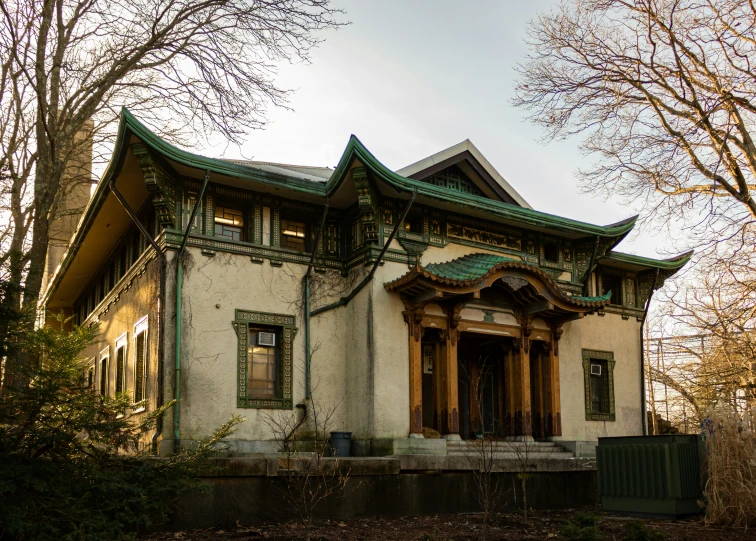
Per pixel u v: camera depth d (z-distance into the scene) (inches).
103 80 698.2
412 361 724.0
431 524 542.0
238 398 679.1
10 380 425.1
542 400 816.3
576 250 886.4
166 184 662.5
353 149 667.4
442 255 778.2
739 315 643.5
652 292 989.2
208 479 505.4
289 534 472.4
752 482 507.5
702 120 600.7
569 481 703.1
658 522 539.5
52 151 670.5
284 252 733.9
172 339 658.2
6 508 370.6
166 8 682.2
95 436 418.6
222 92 692.1
